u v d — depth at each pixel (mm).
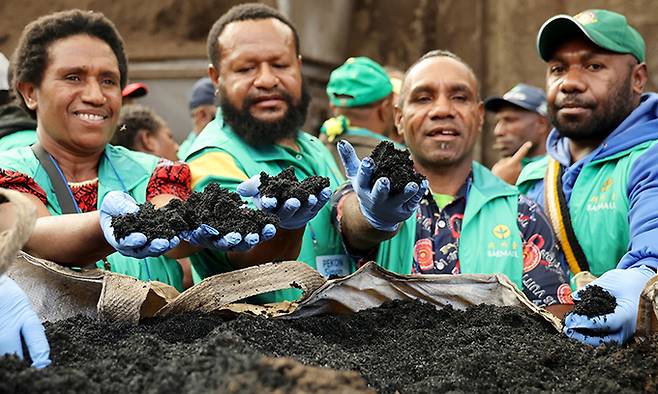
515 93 4785
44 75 2553
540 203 3330
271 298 2604
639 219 2762
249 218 1929
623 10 7660
